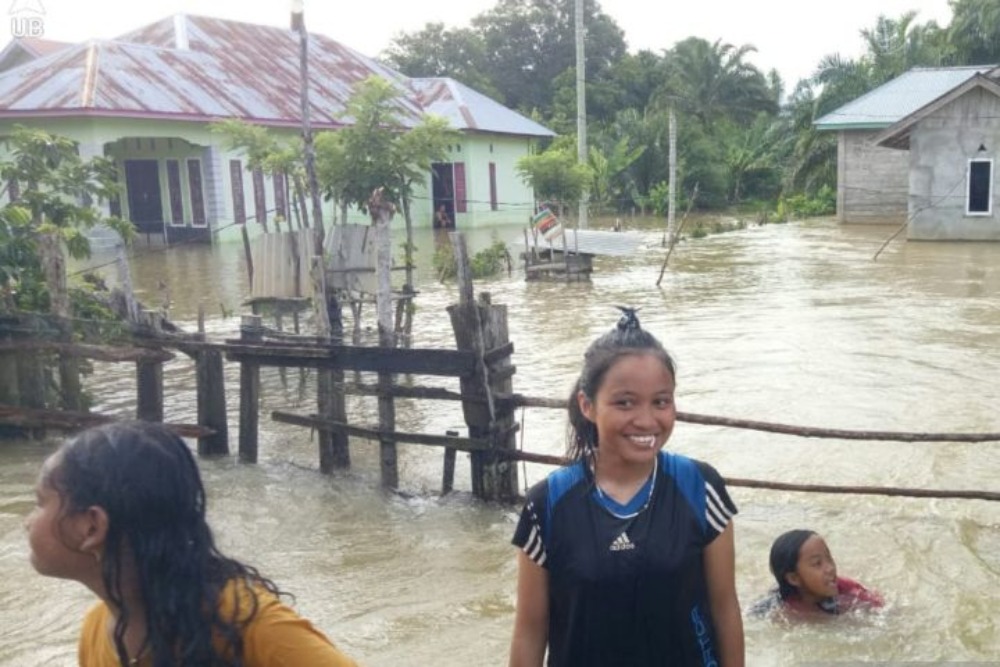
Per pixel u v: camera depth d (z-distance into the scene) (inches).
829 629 180.5
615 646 94.8
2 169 406.9
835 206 1469.0
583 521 95.2
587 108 2066.9
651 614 93.7
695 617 95.7
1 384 324.2
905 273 724.7
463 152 1332.4
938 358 425.1
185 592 68.0
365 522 250.2
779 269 779.4
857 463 286.5
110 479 66.6
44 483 68.7
